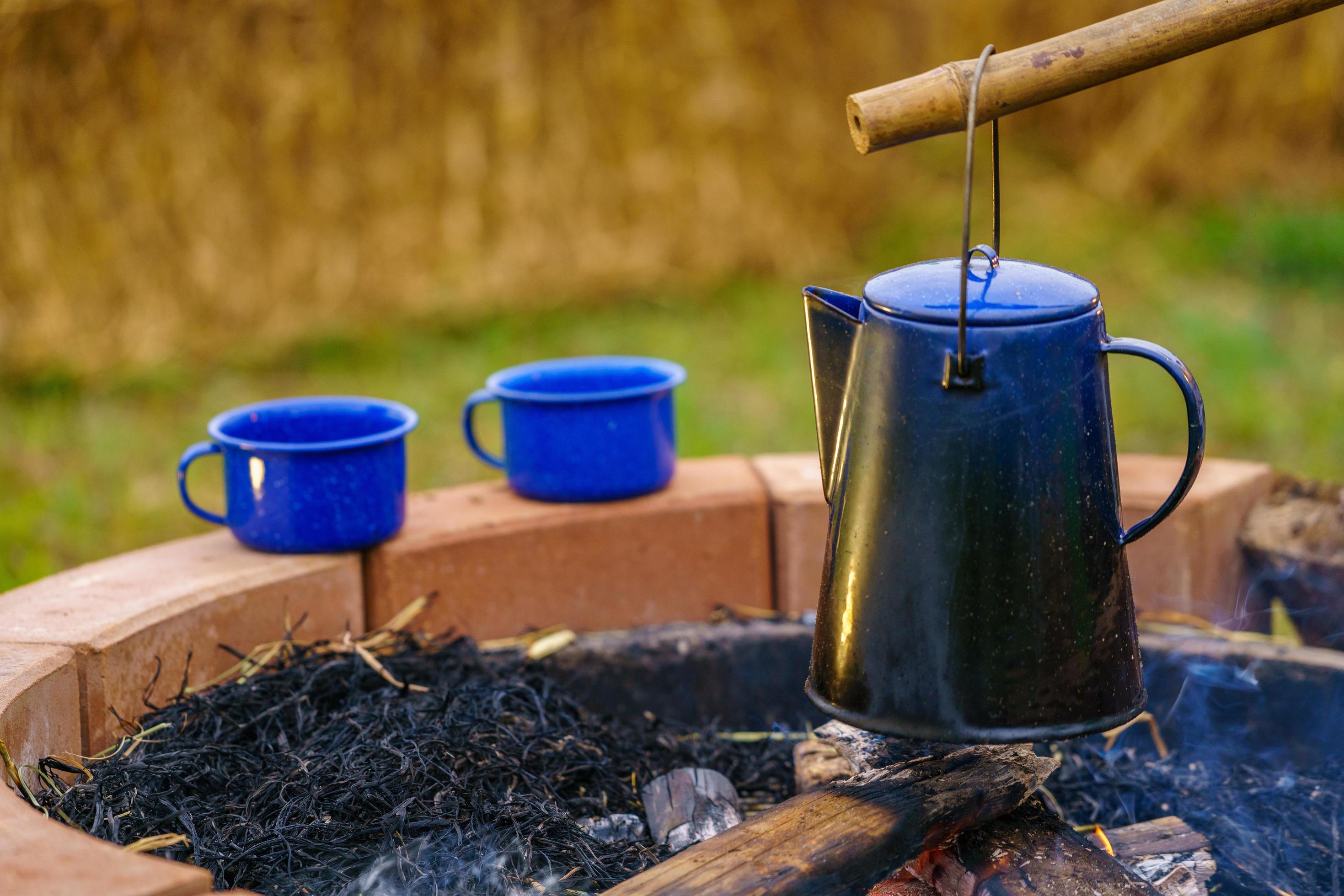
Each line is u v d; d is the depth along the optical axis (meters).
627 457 2.09
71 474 3.93
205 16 4.76
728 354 4.98
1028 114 6.48
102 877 1.00
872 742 1.52
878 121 1.20
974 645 1.21
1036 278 1.27
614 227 5.58
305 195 5.09
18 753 1.45
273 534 1.93
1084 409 1.23
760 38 5.60
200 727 1.66
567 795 1.66
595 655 2.03
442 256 5.34
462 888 1.36
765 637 2.09
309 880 1.38
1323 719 1.87
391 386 4.73
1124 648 1.27
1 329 4.77
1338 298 5.30
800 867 1.22
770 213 5.78
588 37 5.36
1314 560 2.06
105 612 1.72
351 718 1.67
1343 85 6.14
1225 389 4.45
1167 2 1.21
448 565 2.04
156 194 4.85
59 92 4.64
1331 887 1.59
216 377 4.80
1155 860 1.55
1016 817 1.41
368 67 5.05
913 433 1.22
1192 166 6.24
